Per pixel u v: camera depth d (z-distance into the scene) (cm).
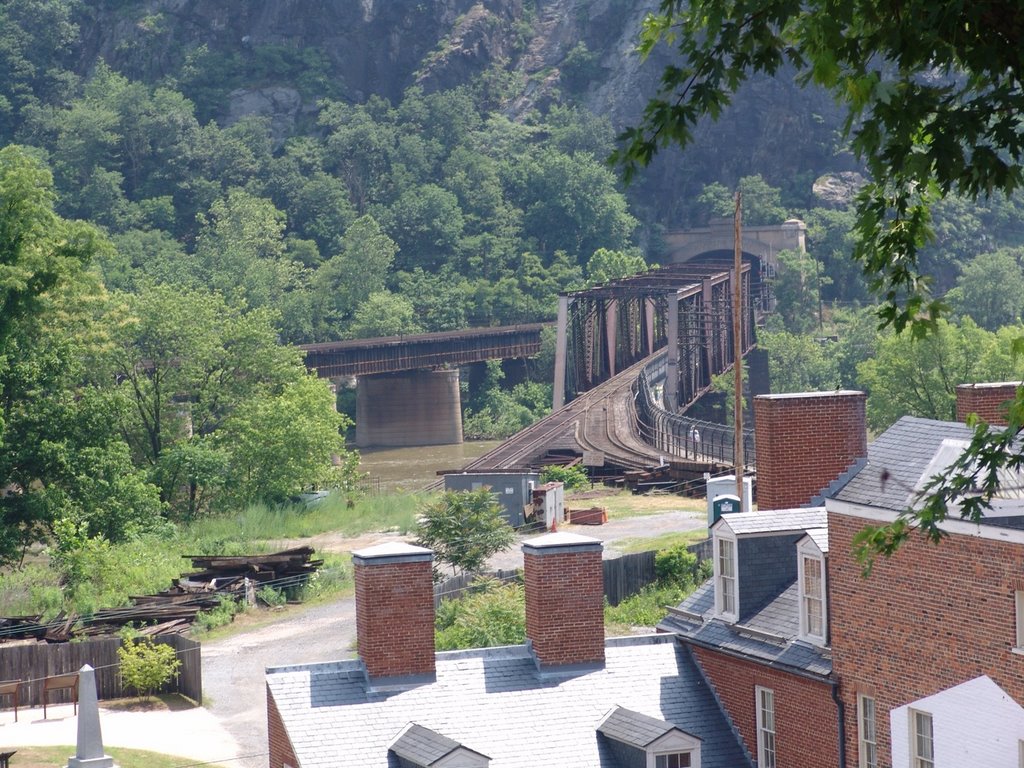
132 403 10719
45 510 9775
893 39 1400
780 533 3494
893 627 2878
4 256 10500
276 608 7950
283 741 3319
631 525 9725
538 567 3484
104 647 6438
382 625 3381
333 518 10869
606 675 3497
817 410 3684
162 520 10475
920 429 3169
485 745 3266
